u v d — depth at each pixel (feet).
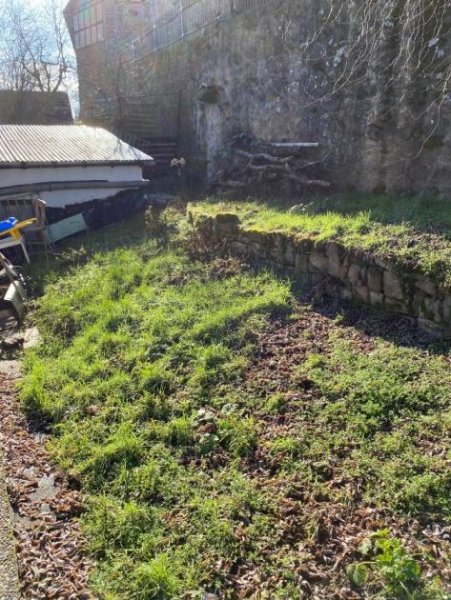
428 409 11.78
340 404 12.42
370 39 20.84
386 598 7.89
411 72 19.60
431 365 13.10
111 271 22.88
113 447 11.85
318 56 24.70
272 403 12.93
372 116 21.68
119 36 58.29
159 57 45.80
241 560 8.96
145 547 9.27
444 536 8.89
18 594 8.26
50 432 13.26
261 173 27.35
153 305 19.19
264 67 29.17
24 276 25.53
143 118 45.70
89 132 38.60
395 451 10.81
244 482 10.61
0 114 63.46
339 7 22.82
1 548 9.17
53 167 31.30
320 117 25.05
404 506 9.55
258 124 30.48
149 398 13.71
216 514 9.84
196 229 24.77
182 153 41.91
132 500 10.49
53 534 9.68
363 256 16.21
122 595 8.32
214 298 18.83
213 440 11.92
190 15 38.37
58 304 20.74
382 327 15.43
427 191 20.03
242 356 15.24
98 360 16.07
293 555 8.90
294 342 15.64
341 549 8.90
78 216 32.07
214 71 35.24
